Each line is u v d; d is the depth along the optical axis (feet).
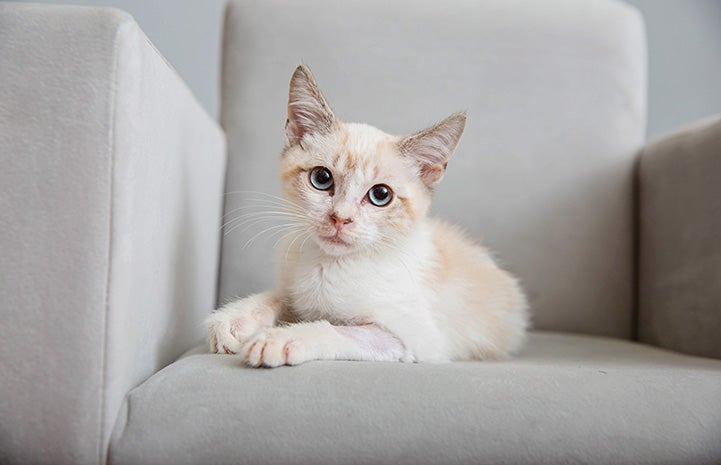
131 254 1.13
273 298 1.42
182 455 1.06
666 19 2.38
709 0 2.37
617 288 1.91
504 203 1.91
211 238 1.70
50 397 1.07
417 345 1.33
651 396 1.13
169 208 1.33
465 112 1.45
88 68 1.10
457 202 1.90
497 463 1.08
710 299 1.53
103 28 1.10
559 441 1.09
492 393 1.12
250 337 1.20
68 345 1.08
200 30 2.33
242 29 1.90
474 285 1.56
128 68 1.12
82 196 1.09
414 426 1.08
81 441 1.07
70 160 1.09
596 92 1.95
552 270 1.91
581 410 1.11
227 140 1.87
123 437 1.07
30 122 1.09
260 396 1.09
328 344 1.22
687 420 1.11
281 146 1.86
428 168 1.48
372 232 1.37
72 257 1.08
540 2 1.98
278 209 1.76
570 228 1.91
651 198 1.81
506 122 1.92
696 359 1.47
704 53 2.38
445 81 1.91
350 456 1.07
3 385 1.07
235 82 1.89
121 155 1.11
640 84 1.99
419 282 1.43
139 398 1.10
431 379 1.13
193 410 1.08
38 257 1.08
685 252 1.63
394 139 1.44
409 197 1.41
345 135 1.42
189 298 1.48
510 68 1.93
